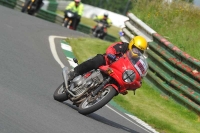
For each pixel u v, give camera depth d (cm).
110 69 2181
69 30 5372
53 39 4241
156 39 3525
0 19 4331
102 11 9875
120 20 9525
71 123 1933
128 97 3017
